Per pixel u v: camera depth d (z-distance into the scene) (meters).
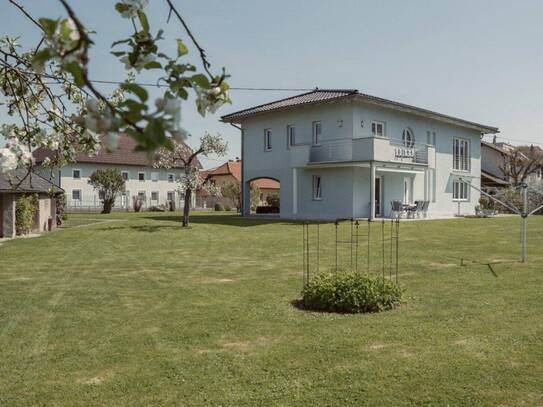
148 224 21.25
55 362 4.64
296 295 7.33
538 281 8.09
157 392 3.97
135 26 1.55
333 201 23.67
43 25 1.20
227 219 24.39
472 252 11.81
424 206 24.31
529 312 6.11
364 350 4.82
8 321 6.02
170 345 5.09
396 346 4.92
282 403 3.74
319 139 23.91
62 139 3.00
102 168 45.16
